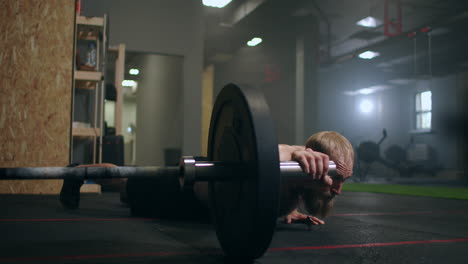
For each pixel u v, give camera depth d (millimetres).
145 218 1961
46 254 1085
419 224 1886
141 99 7883
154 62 6766
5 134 3357
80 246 1208
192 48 6191
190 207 1912
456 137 11992
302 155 1003
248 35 11836
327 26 11570
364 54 11391
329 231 1598
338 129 15836
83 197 3268
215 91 14836
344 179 1284
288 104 13883
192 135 6160
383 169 14336
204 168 913
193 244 1271
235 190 992
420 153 12789
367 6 9984
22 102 3408
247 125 911
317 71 11695
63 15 3574
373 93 15438
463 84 11836
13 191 3363
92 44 4195
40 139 3414
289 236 1461
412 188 5984
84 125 3912
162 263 983
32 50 3471
